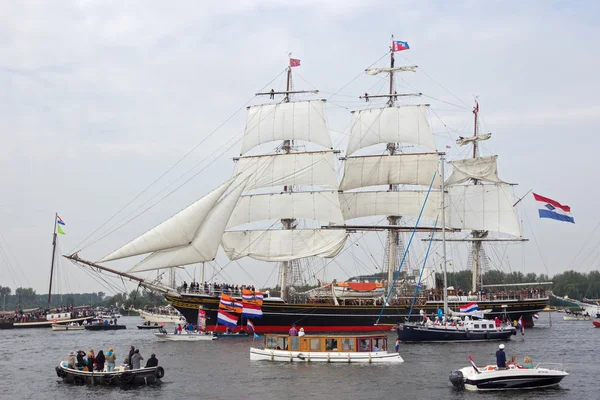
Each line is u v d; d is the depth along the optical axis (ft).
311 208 393.50
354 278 410.31
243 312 317.01
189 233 328.29
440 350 264.31
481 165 458.91
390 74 435.53
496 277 466.70
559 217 393.09
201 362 231.09
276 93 419.54
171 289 339.16
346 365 217.56
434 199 418.72
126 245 322.34
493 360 233.14
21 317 490.08
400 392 176.35
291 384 187.11
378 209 419.54
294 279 390.21
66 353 279.69
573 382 190.70
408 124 422.82
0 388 191.31
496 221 448.65
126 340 335.26
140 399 171.94
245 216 395.14
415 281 408.87
